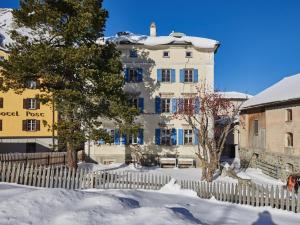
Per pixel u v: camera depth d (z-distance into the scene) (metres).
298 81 34.84
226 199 17.25
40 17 23.05
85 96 24.41
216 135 34.81
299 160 27.84
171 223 9.98
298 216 14.95
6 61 23.42
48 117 41.31
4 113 40.81
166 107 37.06
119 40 36.53
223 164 37.25
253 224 12.66
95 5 24.48
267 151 33.97
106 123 36.16
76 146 24.31
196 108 33.31
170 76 37.06
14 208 10.07
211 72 37.06
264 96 37.12
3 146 40.62
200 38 38.22
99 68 25.25
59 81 23.58
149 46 36.97
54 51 22.12
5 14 47.16
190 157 36.59
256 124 37.34
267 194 16.31
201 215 13.10
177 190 18.52
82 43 24.66
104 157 36.59
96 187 19.17
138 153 36.62
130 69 37.09
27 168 18.45
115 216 10.24
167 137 36.91
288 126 29.83
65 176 18.67
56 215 10.11
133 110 25.30
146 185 19.78
